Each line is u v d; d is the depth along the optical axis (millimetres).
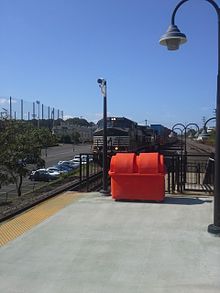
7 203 16969
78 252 7863
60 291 6102
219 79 9141
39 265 7188
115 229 9484
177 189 14766
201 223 9977
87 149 100688
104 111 14234
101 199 13219
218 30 9117
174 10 9680
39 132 35188
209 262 7270
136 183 12695
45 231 9352
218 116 9109
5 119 27453
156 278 6547
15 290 6148
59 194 14508
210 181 17047
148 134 48062
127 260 7395
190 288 6145
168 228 9539
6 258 7566
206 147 69375
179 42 9672
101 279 6531
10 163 25625
